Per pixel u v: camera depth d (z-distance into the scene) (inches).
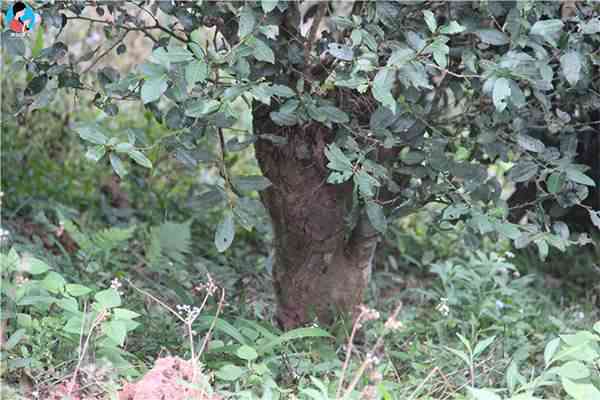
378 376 153.9
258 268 279.1
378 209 182.9
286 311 220.8
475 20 184.1
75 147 333.1
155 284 228.8
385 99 161.6
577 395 152.6
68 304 168.7
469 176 185.3
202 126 178.9
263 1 161.6
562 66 170.7
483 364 194.2
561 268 305.4
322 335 188.4
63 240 277.7
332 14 216.8
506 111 187.8
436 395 183.0
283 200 208.8
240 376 170.2
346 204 210.5
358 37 167.8
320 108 178.9
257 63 185.8
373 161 186.5
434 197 193.5
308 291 217.8
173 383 155.9
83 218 291.6
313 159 204.7
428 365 196.1
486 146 193.0
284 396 172.9
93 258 240.8
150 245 257.9
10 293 170.7
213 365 181.5
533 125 198.1
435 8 194.5
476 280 245.3
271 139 185.6
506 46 192.2
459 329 228.7
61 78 195.2
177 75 164.2
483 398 151.8
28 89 195.3
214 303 221.6
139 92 184.4
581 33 176.9
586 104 194.5
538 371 203.3
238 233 308.5
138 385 156.1
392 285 288.5
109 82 192.7
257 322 220.2
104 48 368.2
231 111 163.9
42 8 183.0
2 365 158.9
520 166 187.0
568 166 184.1
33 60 191.2
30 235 276.2
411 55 164.2
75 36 370.6
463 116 199.8
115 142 165.8
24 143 324.5
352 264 216.5
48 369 165.6
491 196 189.9
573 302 276.2
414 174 188.2
